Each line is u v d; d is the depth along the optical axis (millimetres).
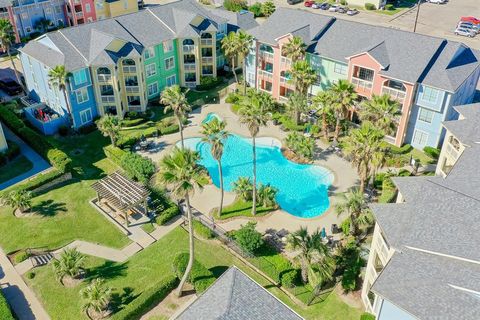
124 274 39812
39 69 63500
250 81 73812
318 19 66000
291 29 66562
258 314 27031
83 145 59750
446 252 28406
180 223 45906
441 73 53312
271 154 57281
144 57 66562
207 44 72438
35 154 57062
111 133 55906
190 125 63812
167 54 70250
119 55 62406
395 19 106750
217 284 29656
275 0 123125
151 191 49719
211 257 41594
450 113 54625
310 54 63438
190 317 27250
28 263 41125
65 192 50438
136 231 44938
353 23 63219
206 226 44688
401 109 55688
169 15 71938
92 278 39406
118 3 102938
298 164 55094
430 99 53594
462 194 31719
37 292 38188
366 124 45000
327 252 36562
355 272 38062
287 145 56719
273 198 47844
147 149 58156
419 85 53844
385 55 57156
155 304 37094
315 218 46500
